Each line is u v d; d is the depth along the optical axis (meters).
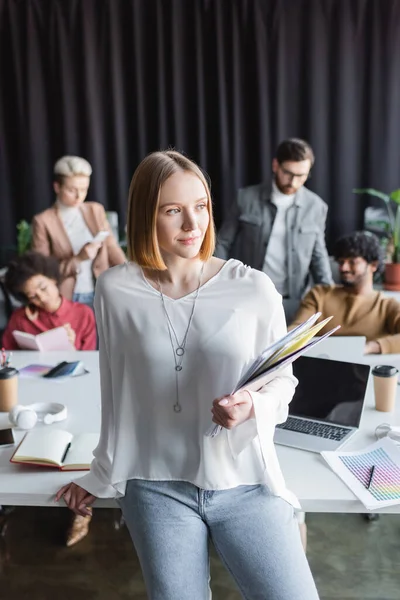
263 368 1.37
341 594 2.19
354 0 4.38
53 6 4.46
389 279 3.92
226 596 2.20
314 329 1.37
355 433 1.91
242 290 1.49
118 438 1.52
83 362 2.63
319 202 3.58
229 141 4.57
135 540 1.49
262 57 4.45
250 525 1.45
